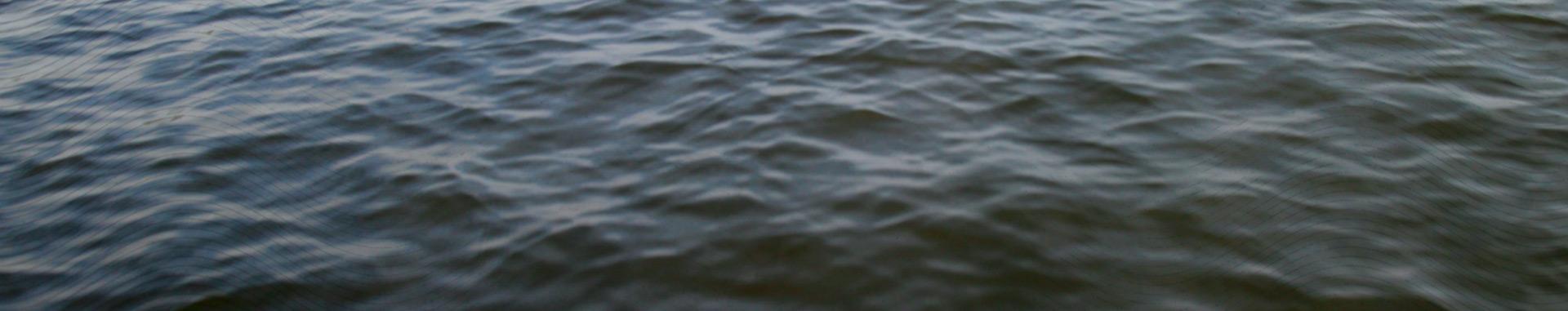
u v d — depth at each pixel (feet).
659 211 14.46
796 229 13.87
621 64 19.48
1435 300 12.05
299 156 16.75
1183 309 12.08
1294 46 19.26
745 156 15.90
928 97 17.65
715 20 21.43
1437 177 14.76
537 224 14.28
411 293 13.00
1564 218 13.66
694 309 12.42
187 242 14.35
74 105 19.47
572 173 15.70
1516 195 14.32
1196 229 13.65
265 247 14.15
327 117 18.11
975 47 19.53
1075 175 15.01
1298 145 15.74
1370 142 15.79
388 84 19.36
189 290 13.20
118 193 15.90
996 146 15.93
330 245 14.12
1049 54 19.21
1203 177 14.89
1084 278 12.72
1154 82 17.99
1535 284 12.37
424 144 16.96
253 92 19.42
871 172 15.24
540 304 12.67
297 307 12.82
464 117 17.81
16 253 14.37
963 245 13.42
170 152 17.11
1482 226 13.57
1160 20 20.63
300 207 15.16
